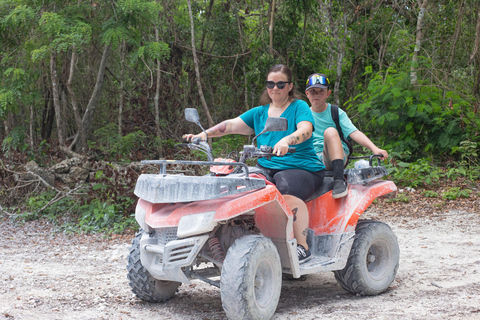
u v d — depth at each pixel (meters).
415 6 13.76
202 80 13.64
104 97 13.50
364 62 15.23
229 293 3.17
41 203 9.05
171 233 3.43
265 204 3.48
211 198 3.19
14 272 5.21
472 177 10.62
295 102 4.09
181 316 3.66
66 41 9.29
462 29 13.05
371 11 13.98
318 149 4.81
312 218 4.22
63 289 4.48
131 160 10.93
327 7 14.52
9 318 3.53
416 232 7.27
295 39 13.92
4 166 9.95
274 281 3.46
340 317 3.54
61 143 11.38
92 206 8.46
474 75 12.75
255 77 13.18
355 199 4.11
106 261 5.87
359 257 4.07
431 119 11.86
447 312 3.58
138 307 3.91
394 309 3.72
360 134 4.71
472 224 7.66
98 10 10.42
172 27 12.84
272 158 4.11
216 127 4.29
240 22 14.02
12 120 13.19
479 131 11.52
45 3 9.94
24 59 10.59
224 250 3.65
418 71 12.74
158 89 11.63
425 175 10.94
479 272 4.93
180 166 9.56
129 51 12.09
